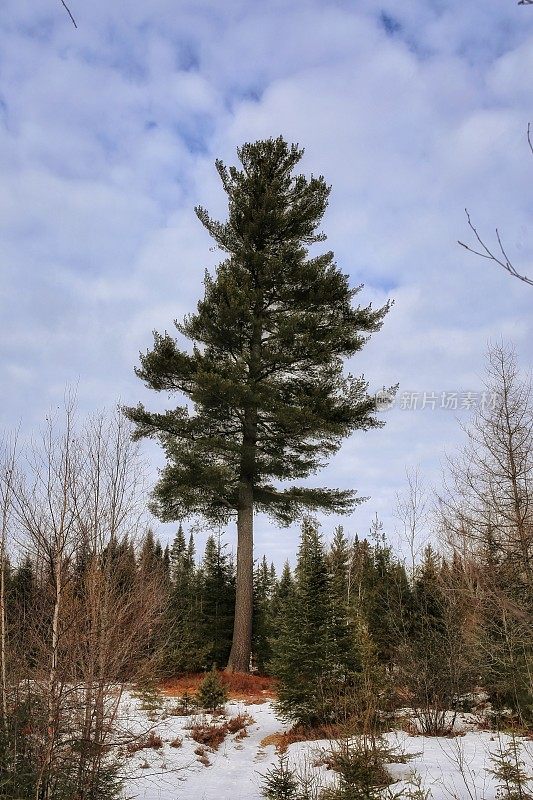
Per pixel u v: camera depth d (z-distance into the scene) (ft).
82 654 25.67
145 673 30.35
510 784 25.67
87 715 25.02
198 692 47.39
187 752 37.45
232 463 62.69
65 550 26.94
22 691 24.61
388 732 36.42
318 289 65.92
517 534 36.88
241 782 31.86
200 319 64.95
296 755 34.47
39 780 22.25
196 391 59.16
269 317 68.74
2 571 26.94
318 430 61.77
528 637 32.09
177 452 58.54
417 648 44.06
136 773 32.83
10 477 30.07
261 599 75.46
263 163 72.74
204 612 71.36
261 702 51.65
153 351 63.10
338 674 39.45
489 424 44.11
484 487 42.78
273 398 62.64
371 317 66.08
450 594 43.14
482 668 40.70
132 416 61.00
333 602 42.80
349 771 24.49
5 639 26.30
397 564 61.52
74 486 28.66
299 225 71.10
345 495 61.87
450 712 45.42
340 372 64.39
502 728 38.86
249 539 63.41
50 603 26.21
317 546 45.70
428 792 23.50
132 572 31.45
